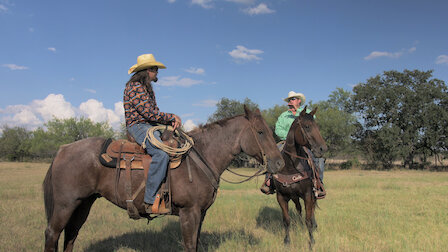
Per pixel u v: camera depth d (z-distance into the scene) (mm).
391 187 15570
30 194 11484
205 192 3775
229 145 4035
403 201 10391
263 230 6395
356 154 47531
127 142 3910
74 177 3666
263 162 3963
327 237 5543
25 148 60219
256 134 3926
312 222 5980
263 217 7504
